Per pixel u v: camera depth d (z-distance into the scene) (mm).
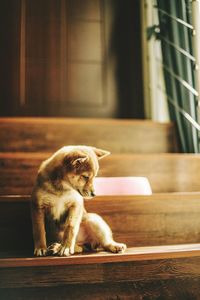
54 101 2768
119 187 1691
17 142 2193
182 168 1997
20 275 1242
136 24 2963
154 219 1582
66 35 2867
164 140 2402
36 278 1251
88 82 2842
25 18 2826
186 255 1379
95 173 1407
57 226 1400
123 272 1328
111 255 1297
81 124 2289
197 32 2096
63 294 1263
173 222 1599
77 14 2916
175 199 1610
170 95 2551
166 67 2582
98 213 1545
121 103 2867
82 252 1365
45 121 2244
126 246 1523
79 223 1371
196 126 2107
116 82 2883
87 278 1291
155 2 2795
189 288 1385
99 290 1294
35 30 2828
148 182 1790
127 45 2945
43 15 2861
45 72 2787
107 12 2957
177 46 2375
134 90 2896
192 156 2016
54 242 1413
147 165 1964
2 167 1802
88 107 2809
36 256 1276
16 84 2732
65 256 1262
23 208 1490
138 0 2984
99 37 2918
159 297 1344
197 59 2086
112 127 2330
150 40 2863
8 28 2789
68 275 1276
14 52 2766
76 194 1379
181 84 2328
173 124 2434
